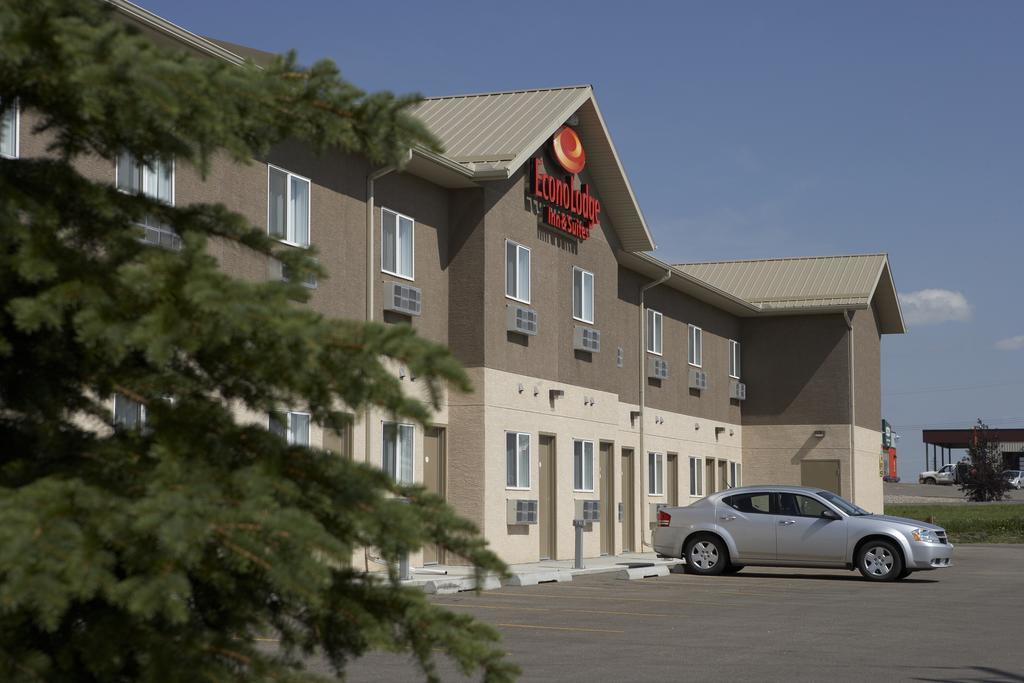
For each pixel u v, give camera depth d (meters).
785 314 44.62
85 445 4.93
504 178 24.92
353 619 5.07
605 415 31.59
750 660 12.38
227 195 18.66
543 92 28.19
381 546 4.96
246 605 4.87
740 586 22.39
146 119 4.59
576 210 29.33
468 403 25.33
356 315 22.11
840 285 44.53
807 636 14.52
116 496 4.32
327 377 4.68
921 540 23.97
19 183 5.02
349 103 5.22
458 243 25.55
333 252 21.47
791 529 24.66
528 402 27.20
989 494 82.94
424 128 5.28
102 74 4.31
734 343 44.59
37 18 4.41
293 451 4.99
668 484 38.38
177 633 4.57
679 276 36.50
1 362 4.95
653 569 24.91
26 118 5.60
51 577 3.92
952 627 15.70
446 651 5.23
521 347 26.97
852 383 44.09
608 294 32.00
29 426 5.00
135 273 4.48
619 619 16.17
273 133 5.38
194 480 4.41
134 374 4.88
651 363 36.56
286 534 4.24
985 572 27.45
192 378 5.00
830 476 44.00
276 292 4.66
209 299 4.35
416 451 23.64
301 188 20.64
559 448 28.84
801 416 44.44
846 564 24.28
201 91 4.59
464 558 5.34
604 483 32.59
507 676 5.29
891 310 48.69
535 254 27.80
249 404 5.10
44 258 4.57
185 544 4.03
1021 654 13.09
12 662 4.22
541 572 22.64
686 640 13.98
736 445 44.31
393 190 23.59
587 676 11.21
